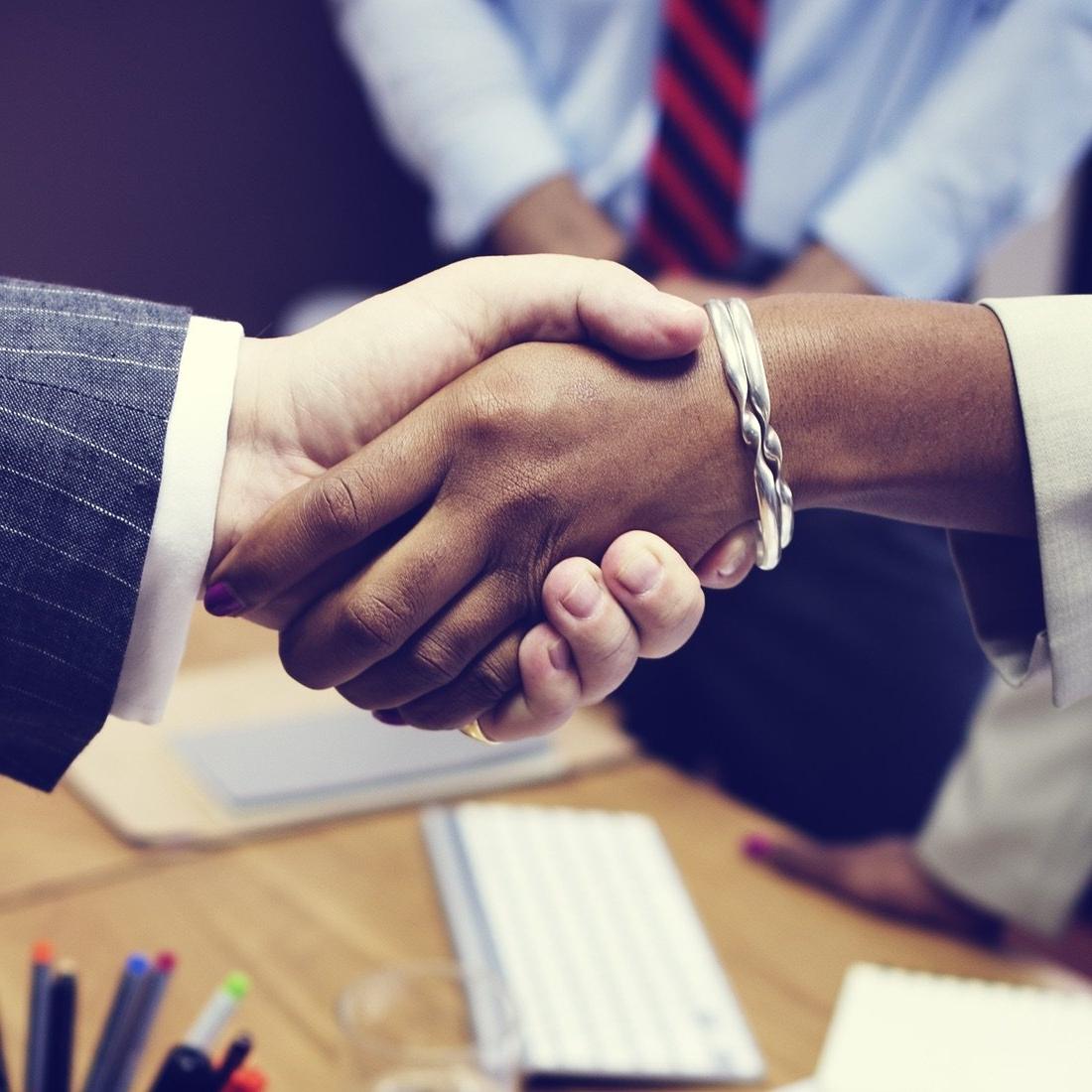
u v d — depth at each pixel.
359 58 1.65
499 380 0.62
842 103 1.44
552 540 0.63
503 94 1.51
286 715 1.18
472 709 0.66
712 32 1.41
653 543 0.61
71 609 0.61
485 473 0.61
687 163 1.44
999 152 1.39
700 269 1.48
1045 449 0.62
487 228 1.53
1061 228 2.34
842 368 0.63
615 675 0.63
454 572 0.62
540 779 1.10
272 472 0.67
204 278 2.79
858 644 1.59
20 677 0.62
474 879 0.91
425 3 1.53
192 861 0.94
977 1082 0.73
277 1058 0.72
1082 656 0.64
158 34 2.60
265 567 0.61
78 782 1.04
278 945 0.84
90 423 0.61
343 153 2.78
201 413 0.63
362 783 1.05
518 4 1.54
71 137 2.62
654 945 0.86
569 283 0.65
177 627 0.64
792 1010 0.81
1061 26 1.35
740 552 0.66
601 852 0.97
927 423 0.63
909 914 0.94
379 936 0.85
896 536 1.54
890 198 1.40
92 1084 0.57
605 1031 0.76
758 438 0.62
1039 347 0.63
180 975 0.80
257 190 2.76
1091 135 1.43
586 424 0.62
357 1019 0.63
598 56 1.50
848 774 1.62
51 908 0.87
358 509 0.61
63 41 2.55
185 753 1.08
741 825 1.04
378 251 2.87
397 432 0.62
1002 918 0.97
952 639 1.57
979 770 1.00
